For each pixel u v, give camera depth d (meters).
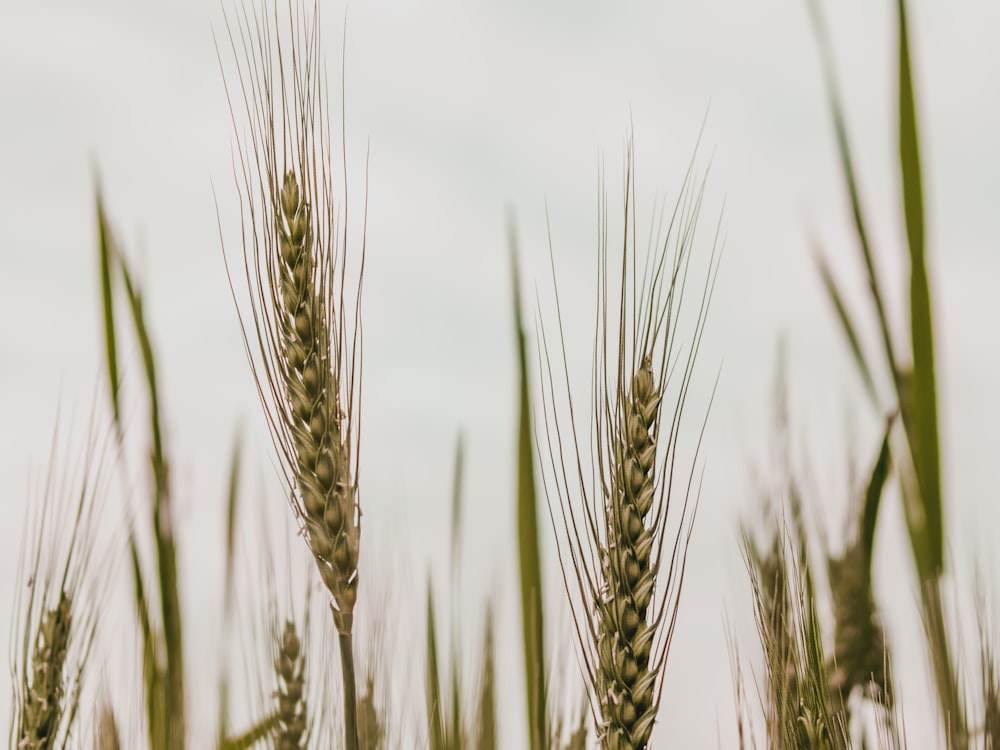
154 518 0.87
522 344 0.87
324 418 0.75
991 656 0.76
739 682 0.77
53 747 0.83
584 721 0.83
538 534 0.85
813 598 0.79
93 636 0.84
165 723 0.85
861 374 0.83
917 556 0.78
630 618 0.74
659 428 0.75
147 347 0.88
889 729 0.77
